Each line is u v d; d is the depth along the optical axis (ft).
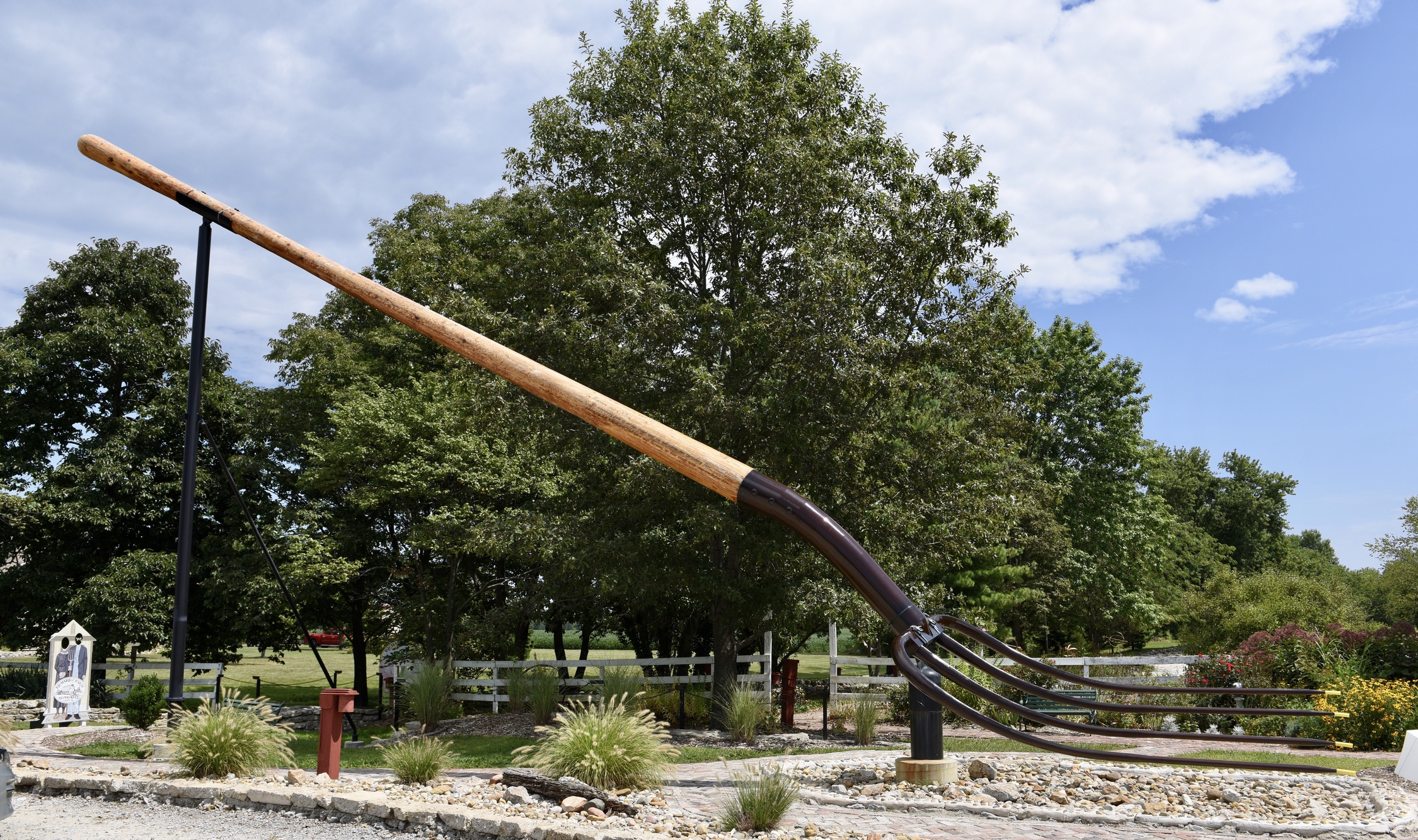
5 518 70.74
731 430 41.70
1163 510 119.34
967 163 44.93
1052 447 102.17
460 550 58.75
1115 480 103.09
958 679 13.98
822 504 43.78
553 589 52.47
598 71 48.55
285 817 21.34
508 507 63.41
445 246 74.49
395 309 22.04
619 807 20.93
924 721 25.61
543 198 52.90
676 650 81.10
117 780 24.02
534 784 22.08
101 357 75.36
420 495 63.00
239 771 24.91
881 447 44.29
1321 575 196.24
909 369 45.01
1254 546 197.57
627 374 42.29
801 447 42.06
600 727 24.29
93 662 72.84
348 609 80.48
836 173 45.62
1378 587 104.17
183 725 25.43
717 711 44.80
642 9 48.62
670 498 42.34
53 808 22.61
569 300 45.24
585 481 46.96
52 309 78.79
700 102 44.06
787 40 47.60
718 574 43.83
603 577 42.91
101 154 28.14
